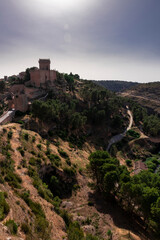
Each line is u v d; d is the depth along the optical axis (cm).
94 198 3928
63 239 1991
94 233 2719
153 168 7612
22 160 3447
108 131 9988
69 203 3459
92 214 3306
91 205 3612
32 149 4228
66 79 13388
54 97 9831
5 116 6044
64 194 3847
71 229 2333
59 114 8256
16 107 7012
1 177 2366
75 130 8519
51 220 2241
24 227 1596
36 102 6253
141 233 3059
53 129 7325
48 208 2508
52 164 4150
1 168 2650
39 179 3250
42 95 9512
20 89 9750
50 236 1841
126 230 2895
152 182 4056
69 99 10344
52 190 3738
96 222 3064
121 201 3759
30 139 4750
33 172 3244
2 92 10025
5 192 1864
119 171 3912
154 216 2738
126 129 11019
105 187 3534
